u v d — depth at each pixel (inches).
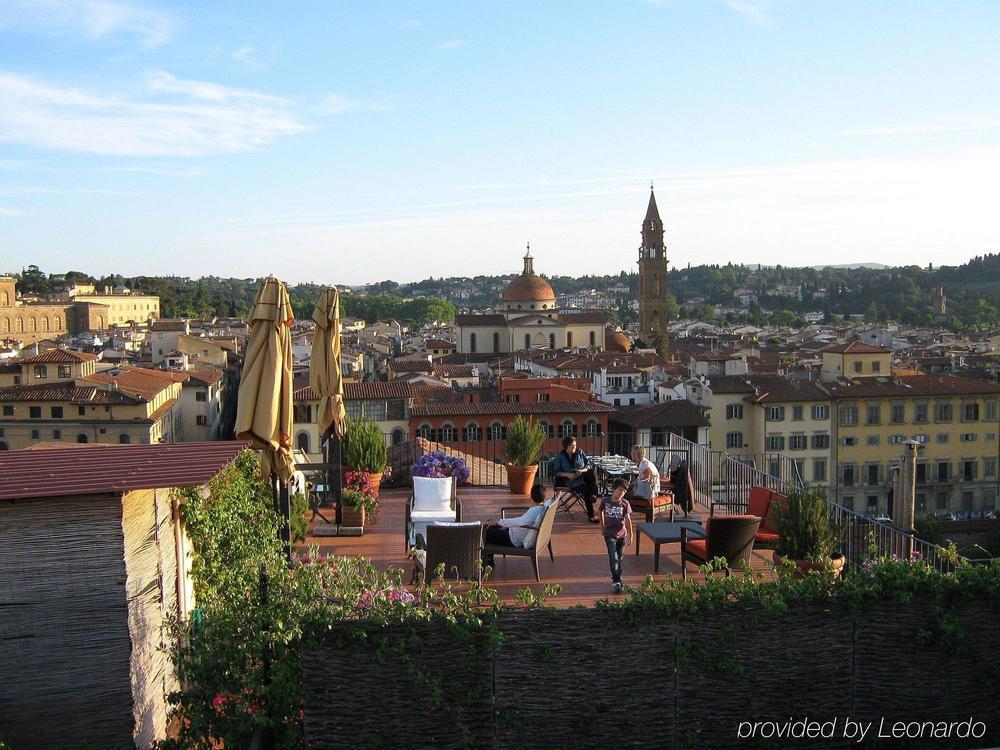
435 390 2861.7
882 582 323.0
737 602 313.1
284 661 297.9
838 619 319.0
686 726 310.5
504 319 5757.9
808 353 5241.1
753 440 3021.7
